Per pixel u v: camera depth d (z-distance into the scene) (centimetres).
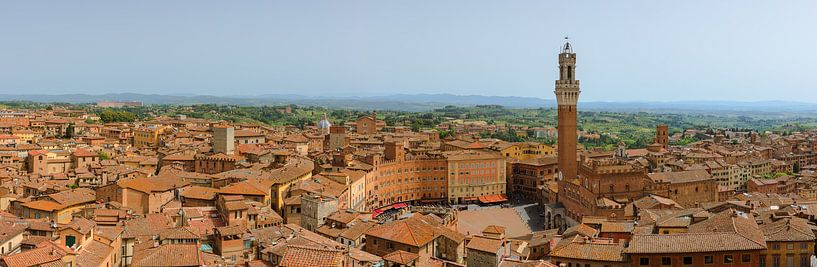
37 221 17625
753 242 14962
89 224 16512
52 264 13288
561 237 19475
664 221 18025
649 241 15288
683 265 14888
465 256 18275
